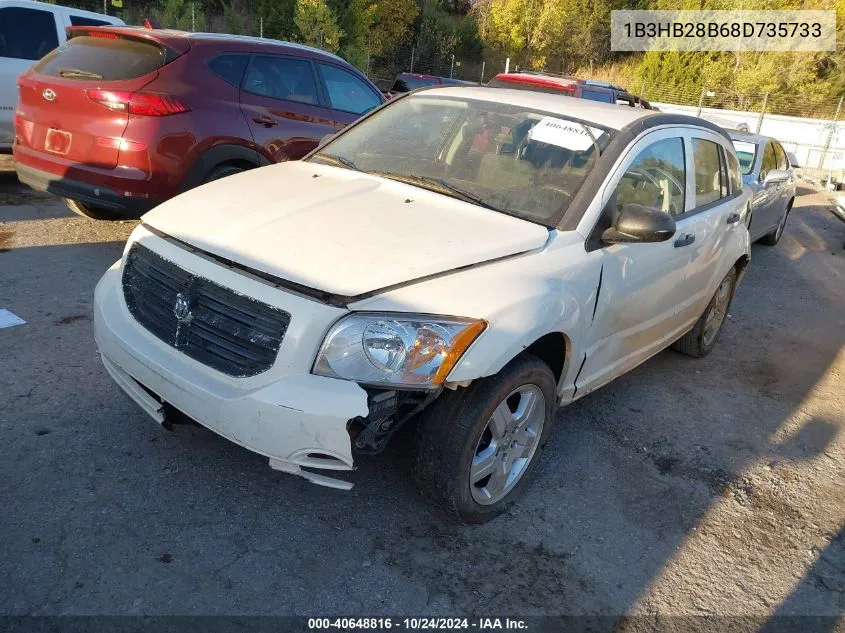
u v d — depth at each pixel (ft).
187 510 9.43
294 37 86.74
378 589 8.57
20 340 13.43
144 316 9.57
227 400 8.31
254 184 11.07
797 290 26.13
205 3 90.84
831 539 10.93
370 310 8.27
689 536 10.47
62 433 10.68
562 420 13.35
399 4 108.06
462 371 8.38
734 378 16.83
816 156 81.20
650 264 12.09
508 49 129.08
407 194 10.87
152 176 16.83
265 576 8.53
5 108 24.44
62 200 23.80
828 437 14.35
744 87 113.19
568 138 11.77
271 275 8.48
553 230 10.37
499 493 10.02
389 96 35.60
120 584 8.11
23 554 8.32
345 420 8.00
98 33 18.15
